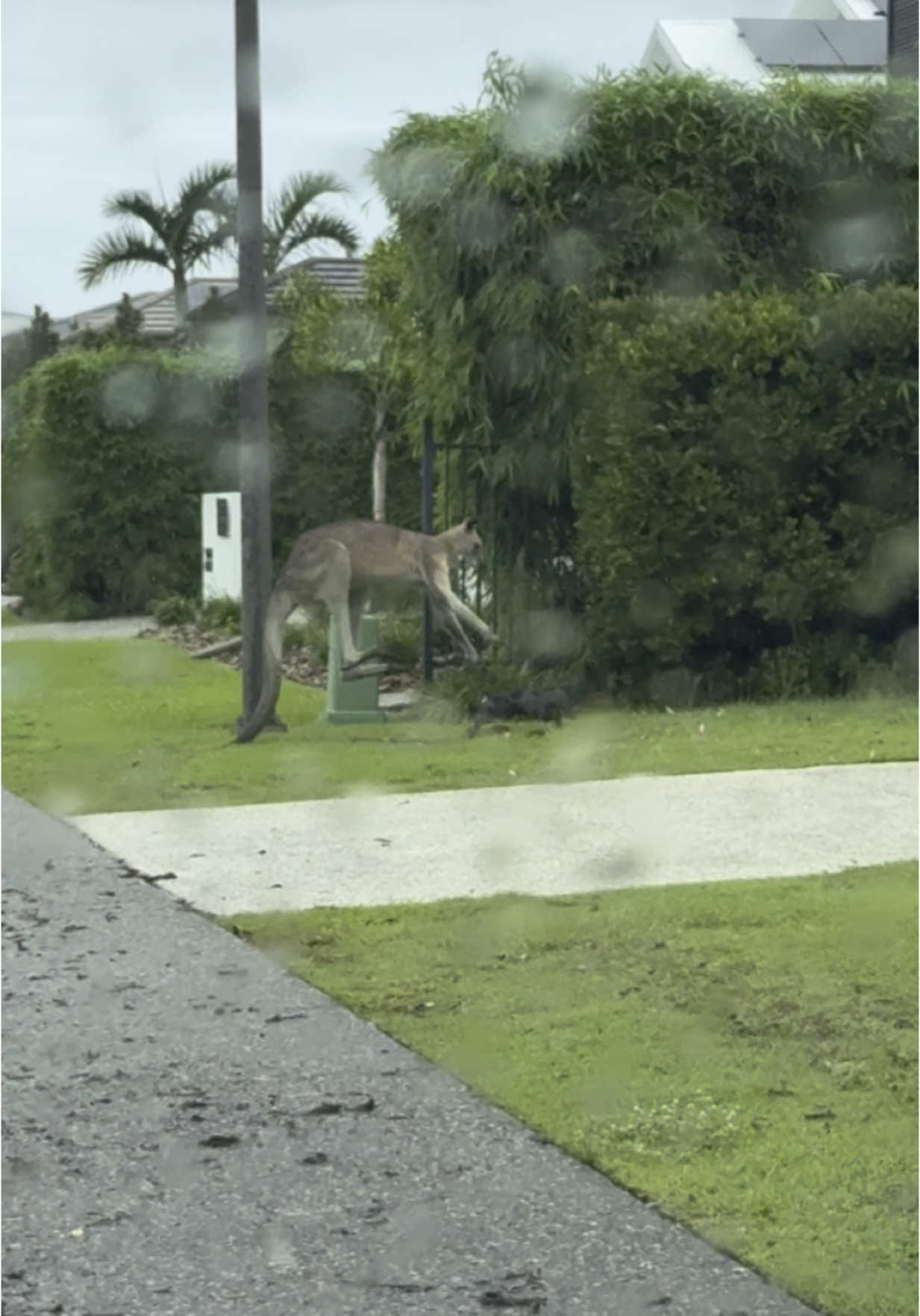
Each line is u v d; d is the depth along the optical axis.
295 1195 5.08
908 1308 4.33
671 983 6.99
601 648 14.82
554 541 16.47
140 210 31.55
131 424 26.52
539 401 16.11
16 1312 4.42
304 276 25.75
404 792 11.24
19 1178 5.25
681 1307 4.36
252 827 10.19
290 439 26.20
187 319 31.66
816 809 10.33
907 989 6.82
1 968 7.38
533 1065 6.07
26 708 15.52
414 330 16.80
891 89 16.45
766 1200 4.95
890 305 14.64
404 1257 4.67
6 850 9.69
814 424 14.59
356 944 7.68
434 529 17.20
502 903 8.27
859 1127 5.46
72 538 26.59
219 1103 5.81
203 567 25.56
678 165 15.95
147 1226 4.91
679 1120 5.55
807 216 16.38
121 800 11.10
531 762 12.22
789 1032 6.36
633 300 14.68
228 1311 4.41
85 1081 6.04
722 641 14.97
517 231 15.73
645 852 9.34
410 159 16.09
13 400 28.34
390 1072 6.06
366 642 14.45
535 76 15.70
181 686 17.22
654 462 14.45
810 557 14.60
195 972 7.30
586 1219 4.88
